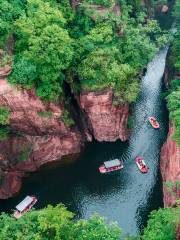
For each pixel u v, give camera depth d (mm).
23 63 59938
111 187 66938
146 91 84062
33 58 60344
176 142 57906
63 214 46438
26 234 45312
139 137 74438
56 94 64812
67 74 68000
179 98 58312
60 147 70438
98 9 68438
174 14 86188
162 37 80938
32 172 69250
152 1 98125
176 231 50250
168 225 50094
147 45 70750
